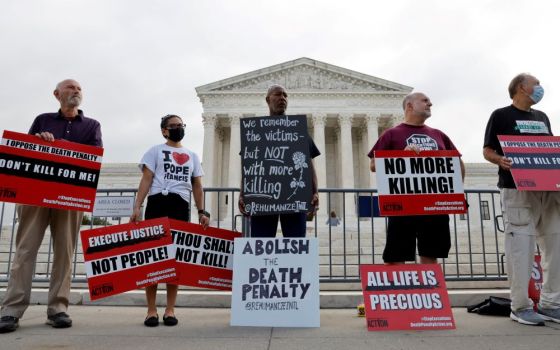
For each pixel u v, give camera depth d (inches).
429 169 191.2
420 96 205.8
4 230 679.1
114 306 244.4
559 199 188.4
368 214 293.7
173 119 208.1
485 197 1035.9
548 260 191.5
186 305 244.4
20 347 135.8
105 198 307.4
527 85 197.0
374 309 170.9
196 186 213.9
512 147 190.4
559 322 181.2
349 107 1668.3
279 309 176.4
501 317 198.7
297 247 185.6
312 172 202.8
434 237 189.0
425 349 133.8
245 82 1710.1
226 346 137.2
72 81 195.0
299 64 1711.4
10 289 168.4
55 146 184.4
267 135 196.5
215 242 208.2
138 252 189.2
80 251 403.2
